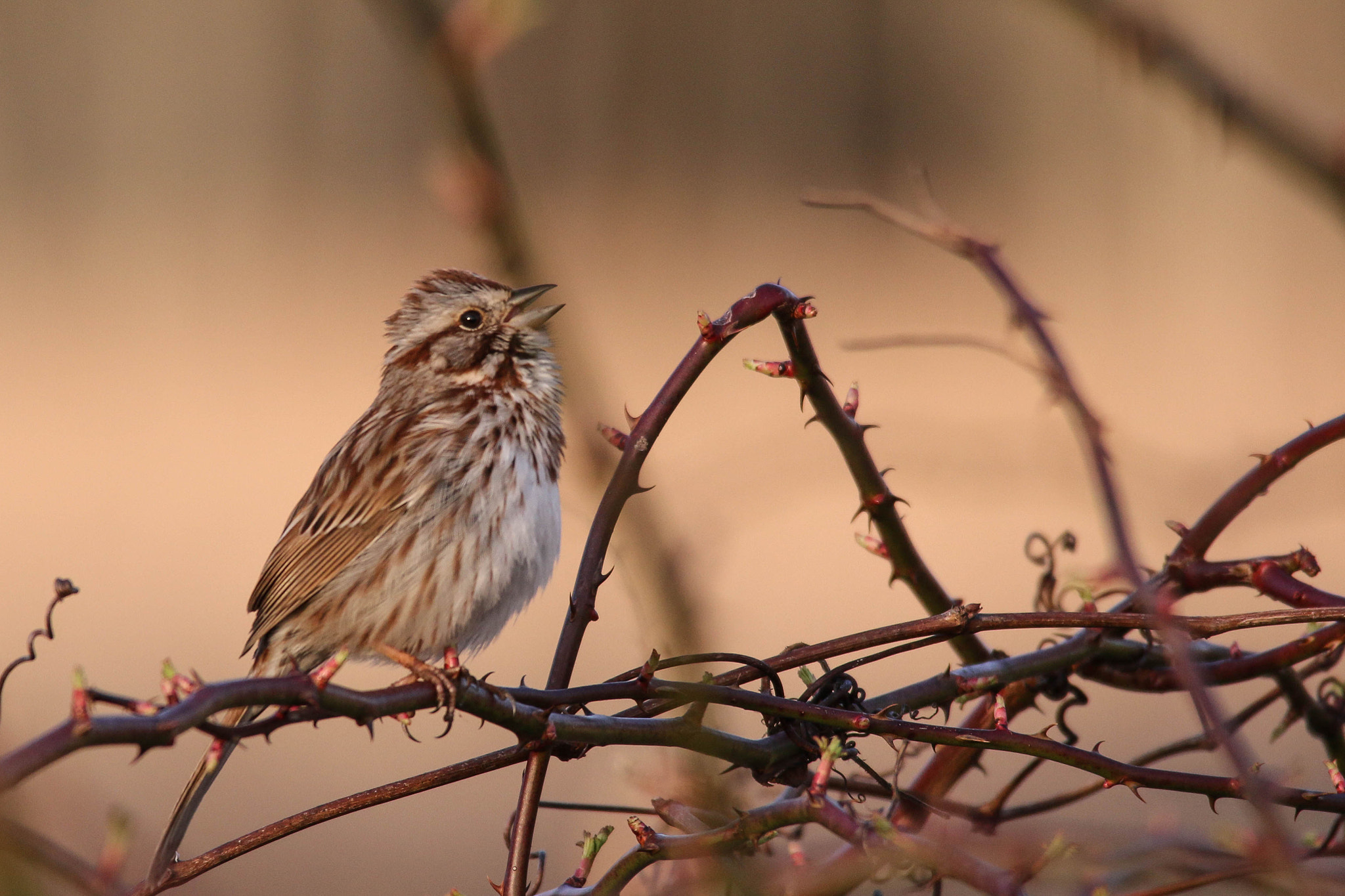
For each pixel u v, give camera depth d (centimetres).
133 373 2333
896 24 3509
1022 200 3038
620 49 3120
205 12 3198
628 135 3100
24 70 3105
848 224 3053
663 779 532
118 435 2098
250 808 1177
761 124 3356
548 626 1427
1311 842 516
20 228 2909
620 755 574
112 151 3139
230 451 2044
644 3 3175
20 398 2225
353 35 3180
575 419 543
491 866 1088
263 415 2175
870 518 539
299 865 1081
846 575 1659
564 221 2892
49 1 3117
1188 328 2364
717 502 707
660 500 632
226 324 2547
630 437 491
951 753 591
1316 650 516
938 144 3331
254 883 1036
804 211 3116
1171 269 2634
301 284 2733
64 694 1305
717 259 2822
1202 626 474
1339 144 364
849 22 3403
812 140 3381
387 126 3159
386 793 447
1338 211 366
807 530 1839
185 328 2528
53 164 3108
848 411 531
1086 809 1023
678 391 493
